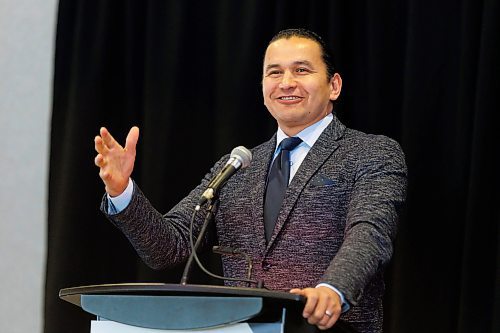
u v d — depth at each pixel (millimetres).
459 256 7723
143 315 4289
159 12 8898
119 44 9094
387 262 4840
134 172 8914
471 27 7766
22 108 9633
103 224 8805
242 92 8570
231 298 4094
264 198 5816
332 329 4508
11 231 9469
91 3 9039
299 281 5418
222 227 5875
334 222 5508
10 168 9562
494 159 7527
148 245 5527
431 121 7918
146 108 8789
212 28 8930
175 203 8672
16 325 9336
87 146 8844
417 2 8000
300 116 5996
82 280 8711
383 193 5281
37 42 9703
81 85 8906
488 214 7465
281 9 8516
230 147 8539
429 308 7738
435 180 7875
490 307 7387
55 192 8914
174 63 8805
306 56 6098
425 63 7953
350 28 8477
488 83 7523
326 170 5688
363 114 8297
